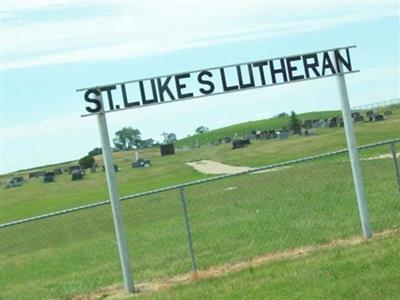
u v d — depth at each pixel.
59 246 21.08
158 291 11.02
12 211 46.03
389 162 24.06
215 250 14.84
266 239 14.98
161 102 11.31
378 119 74.44
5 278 16.50
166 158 87.81
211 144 111.69
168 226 20.00
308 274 9.85
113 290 12.26
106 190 53.44
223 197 24.55
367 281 8.91
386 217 14.59
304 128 88.50
